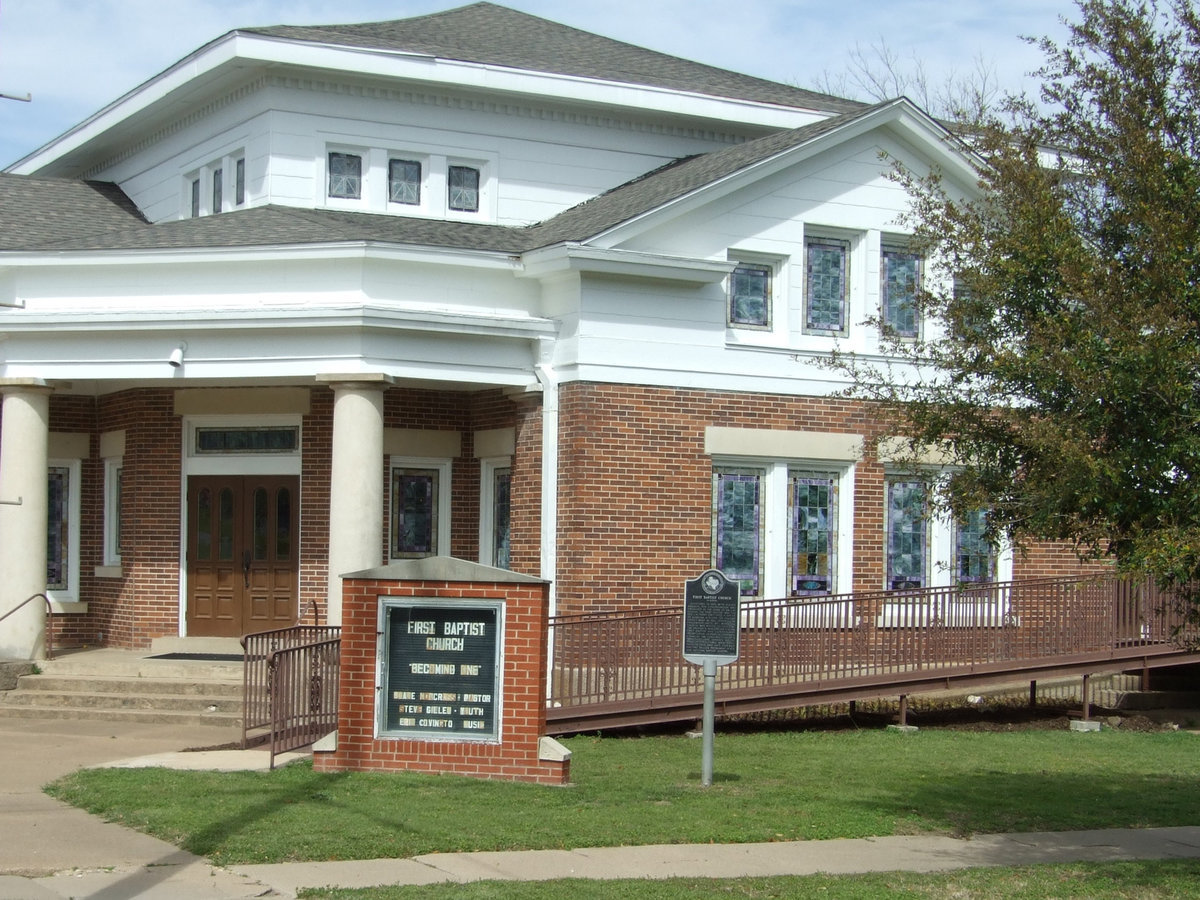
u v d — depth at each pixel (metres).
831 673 19.06
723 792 13.73
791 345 21.45
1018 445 11.41
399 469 22.02
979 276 11.60
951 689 19.78
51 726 17.84
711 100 25.56
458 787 13.12
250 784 13.08
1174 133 11.15
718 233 20.95
